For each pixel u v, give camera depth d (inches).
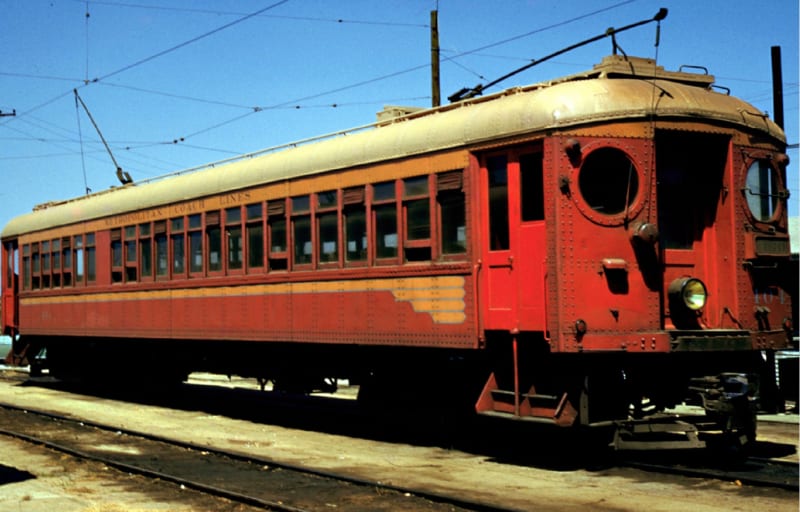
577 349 369.4
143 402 701.9
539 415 386.0
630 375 387.9
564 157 374.6
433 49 845.2
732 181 398.3
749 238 400.8
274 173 532.7
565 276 371.2
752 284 401.4
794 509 305.0
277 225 533.3
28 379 930.7
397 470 393.4
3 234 872.3
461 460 417.7
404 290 444.1
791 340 418.3
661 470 373.4
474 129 408.2
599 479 363.9
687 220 407.2
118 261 695.1
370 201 464.4
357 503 327.0
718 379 380.2
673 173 405.1
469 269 409.1
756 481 342.6
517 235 392.5
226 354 622.8
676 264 399.2
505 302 396.5
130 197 681.0
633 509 309.0
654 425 372.8
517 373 389.4
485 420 466.0
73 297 754.8
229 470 399.2
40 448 463.2
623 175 381.4
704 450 416.5
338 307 484.1
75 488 358.9
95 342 765.9
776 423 532.4
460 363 444.8
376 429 528.4
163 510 318.0
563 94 381.1
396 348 478.6
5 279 874.8
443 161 422.9
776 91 714.2
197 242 605.0
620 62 398.6
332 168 488.1
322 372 537.0
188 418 600.1
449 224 422.0
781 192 418.9
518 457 421.1
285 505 319.0
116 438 503.2
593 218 375.9
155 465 413.7
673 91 392.5
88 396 756.6
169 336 628.7
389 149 452.8
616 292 378.0
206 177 597.0
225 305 574.2
